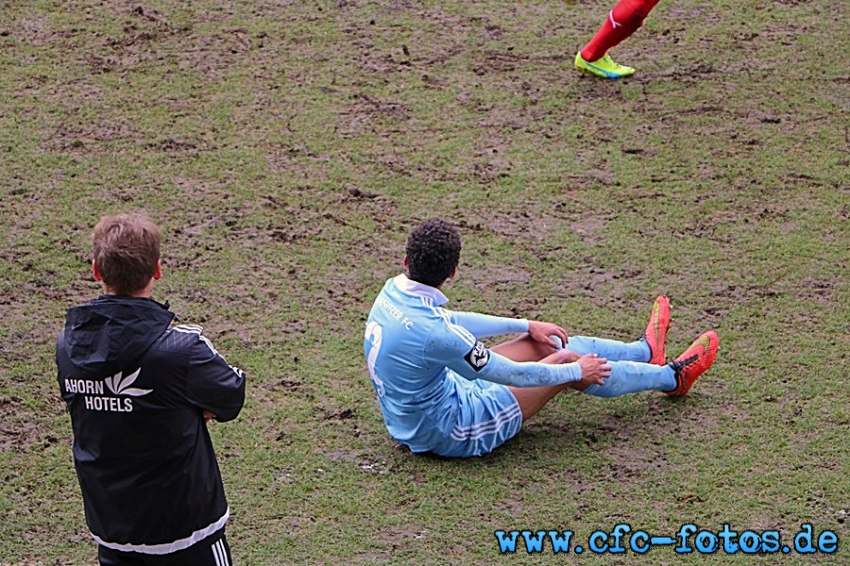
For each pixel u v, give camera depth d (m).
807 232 19.75
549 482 13.55
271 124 23.09
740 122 23.58
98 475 9.45
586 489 13.44
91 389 9.25
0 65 25.27
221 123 23.09
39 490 13.27
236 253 18.91
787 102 24.42
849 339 16.69
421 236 13.17
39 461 13.80
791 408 15.05
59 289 17.75
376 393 14.33
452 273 13.37
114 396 9.22
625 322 17.16
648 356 15.45
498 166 21.81
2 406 14.88
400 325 13.24
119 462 9.37
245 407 15.00
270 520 12.83
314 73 25.19
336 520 12.85
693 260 18.91
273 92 24.36
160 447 9.34
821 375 15.80
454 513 12.97
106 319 9.18
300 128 22.95
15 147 21.92
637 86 25.03
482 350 13.20
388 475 13.67
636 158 22.19
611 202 20.67
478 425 13.81
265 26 27.39
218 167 21.52
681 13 28.75
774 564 12.14
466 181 21.28
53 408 14.91
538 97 24.45
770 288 18.08
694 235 19.66
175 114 23.39
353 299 17.73
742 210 20.44
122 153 21.91
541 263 18.81
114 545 9.62
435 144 22.55
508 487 13.44
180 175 21.20
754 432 14.54
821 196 20.89
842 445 14.21
